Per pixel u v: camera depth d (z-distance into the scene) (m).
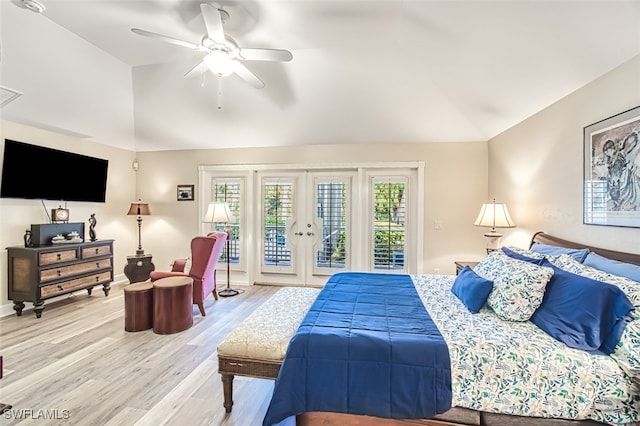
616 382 1.41
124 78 3.72
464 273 2.45
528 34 2.21
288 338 1.90
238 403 2.02
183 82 3.77
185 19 2.59
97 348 2.76
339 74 3.45
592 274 1.83
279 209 5.04
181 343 2.88
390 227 4.70
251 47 2.96
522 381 1.46
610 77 2.13
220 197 5.16
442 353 1.53
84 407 1.95
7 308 3.55
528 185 3.23
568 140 2.58
